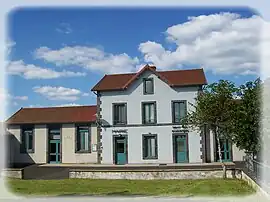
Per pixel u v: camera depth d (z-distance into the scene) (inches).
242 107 866.1
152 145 1530.5
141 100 1546.5
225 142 1488.7
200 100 1125.7
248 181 876.0
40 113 1716.3
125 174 1050.1
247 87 868.0
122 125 1547.7
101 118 1567.4
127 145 1537.9
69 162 1625.2
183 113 1512.1
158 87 1540.4
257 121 823.1
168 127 1517.0
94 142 1611.7
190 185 878.4
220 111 1060.5
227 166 1120.8
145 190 820.6
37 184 949.8
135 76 1547.7
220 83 1079.0
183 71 1601.9
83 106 1726.1
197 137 1494.8
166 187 864.3
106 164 1524.4
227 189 798.5
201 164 1389.0
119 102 1560.0
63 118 1659.7
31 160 1652.3
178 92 1524.4
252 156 901.2
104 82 1611.7
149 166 1344.7
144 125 1533.0
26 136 1678.2
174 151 1504.7
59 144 1649.9
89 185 919.0
